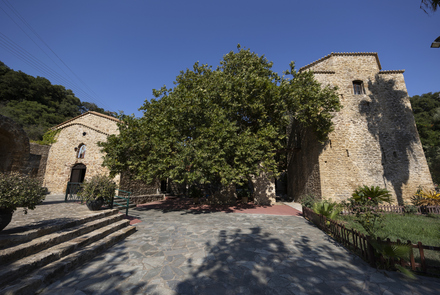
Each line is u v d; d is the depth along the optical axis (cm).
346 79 1588
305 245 614
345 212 1155
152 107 1332
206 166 1045
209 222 940
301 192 1811
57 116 3359
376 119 1514
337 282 389
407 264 425
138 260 490
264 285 378
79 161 1593
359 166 1433
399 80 1579
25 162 864
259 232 766
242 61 1589
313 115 1341
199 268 449
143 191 1686
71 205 949
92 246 531
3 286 319
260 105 1286
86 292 347
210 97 1350
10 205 424
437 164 2203
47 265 405
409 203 1355
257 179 1744
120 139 1169
